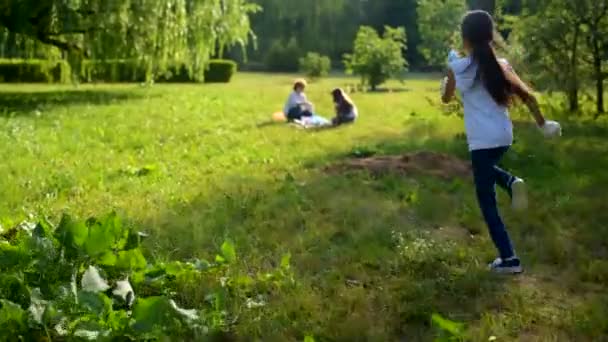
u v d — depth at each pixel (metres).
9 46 19.17
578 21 12.76
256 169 8.92
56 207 6.83
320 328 3.91
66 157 9.71
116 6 18.16
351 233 5.75
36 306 3.71
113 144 11.05
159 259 4.89
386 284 4.66
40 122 13.52
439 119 14.20
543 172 8.42
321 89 27.06
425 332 3.93
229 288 4.52
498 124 4.82
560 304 4.38
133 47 19.02
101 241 4.36
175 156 9.98
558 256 5.21
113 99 19.39
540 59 13.00
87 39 18.94
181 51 20.22
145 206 6.84
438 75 37.75
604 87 13.91
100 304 3.78
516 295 4.43
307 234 5.75
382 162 8.84
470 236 5.86
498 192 7.09
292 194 7.13
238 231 5.84
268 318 4.05
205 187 7.75
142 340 3.67
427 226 6.17
